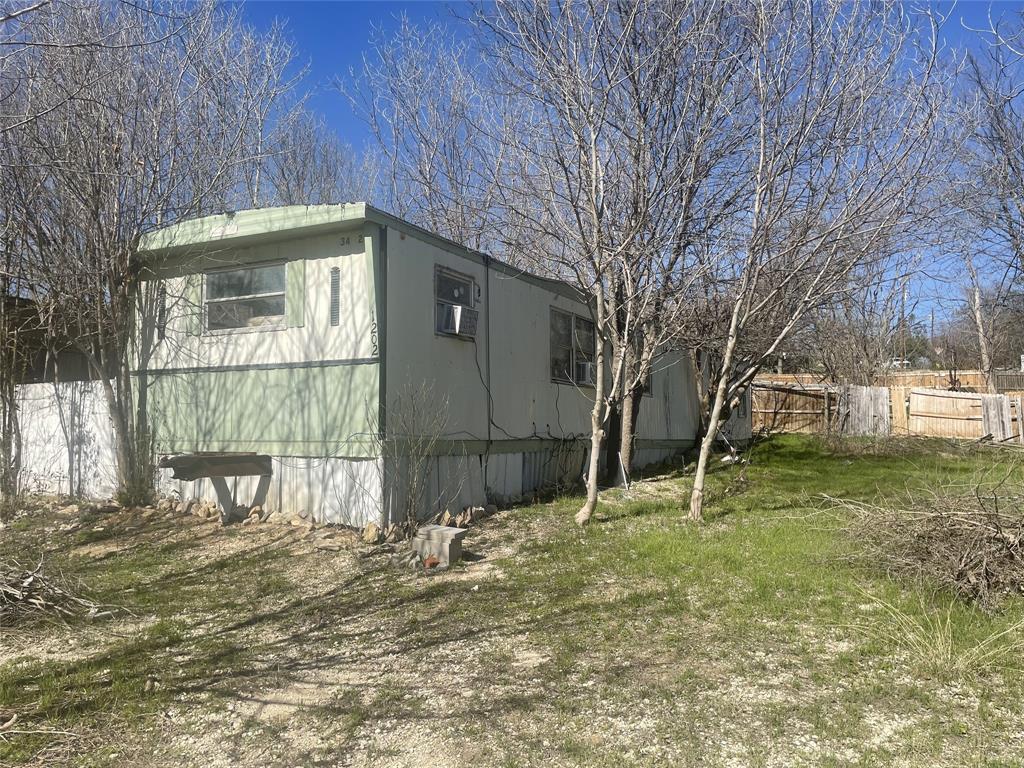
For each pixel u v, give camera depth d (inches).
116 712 166.2
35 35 349.7
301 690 177.5
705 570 270.7
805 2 327.9
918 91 322.3
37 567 237.1
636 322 366.3
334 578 269.6
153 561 293.9
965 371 1184.2
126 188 382.6
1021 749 143.9
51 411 423.5
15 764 144.3
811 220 341.7
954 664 181.3
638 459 568.7
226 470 326.0
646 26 344.5
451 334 364.2
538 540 323.3
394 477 326.0
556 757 144.6
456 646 203.0
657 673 181.9
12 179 358.3
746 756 143.1
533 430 437.7
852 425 824.9
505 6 352.5
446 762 143.9
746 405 799.1
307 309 340.8
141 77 393.4
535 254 397.1
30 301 422.3
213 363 366.0
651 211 348.8
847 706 163.0
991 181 554.6
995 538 236.8
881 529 270.4
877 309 999.6
